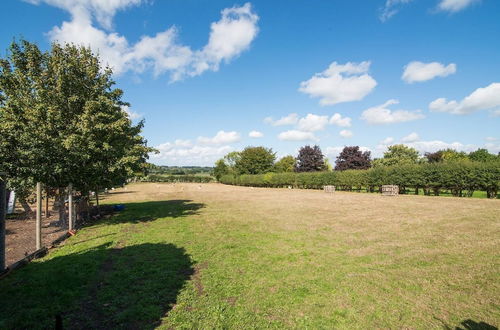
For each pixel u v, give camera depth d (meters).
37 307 4.82
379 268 6.79
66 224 12.34
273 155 79.25
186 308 4.85
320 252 8.20
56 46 12.12
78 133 11.31
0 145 10.06
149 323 4.38
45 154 10.45
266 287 5.73
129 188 60.34
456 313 4.63
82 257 7.66
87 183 13.13
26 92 11.25
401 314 4.61
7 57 11.47
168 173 118.06
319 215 15.83
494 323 4.31
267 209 19.28
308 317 4.54
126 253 8.20
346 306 4.89
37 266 6.95
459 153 51.31
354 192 38.50
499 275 6.18
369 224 12.68
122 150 13.28
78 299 5.17
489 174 24.34
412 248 8.48
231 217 15.64
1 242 6.18
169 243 9.45
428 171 29.44
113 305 4.93
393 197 27.73
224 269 6.82
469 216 14.14
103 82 13.13
